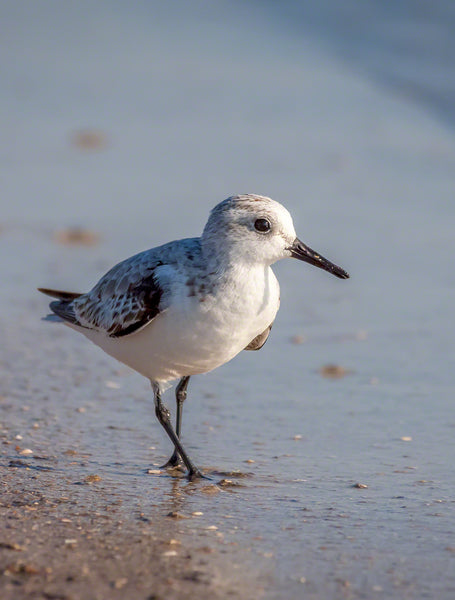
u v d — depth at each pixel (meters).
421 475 9.48
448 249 17.80
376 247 17.91
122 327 9.39
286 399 11.79
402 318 14.81
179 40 36.91
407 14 34.53
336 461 9.88
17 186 21.70
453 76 29.20
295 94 29.34
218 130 26.08
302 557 7.57
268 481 9.34
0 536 7.84
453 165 22.88
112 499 8.80
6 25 39.66
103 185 21.80
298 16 39.16
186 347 9.18
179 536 7.96
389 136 25.27
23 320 14.64
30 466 9.62
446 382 12.30
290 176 22.16
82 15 41.66
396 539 7.95
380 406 11.52
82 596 6.82
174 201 20.53
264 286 9.24
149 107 28.41
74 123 26.72
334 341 13.97
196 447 10.30
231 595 6.91
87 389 12.03
